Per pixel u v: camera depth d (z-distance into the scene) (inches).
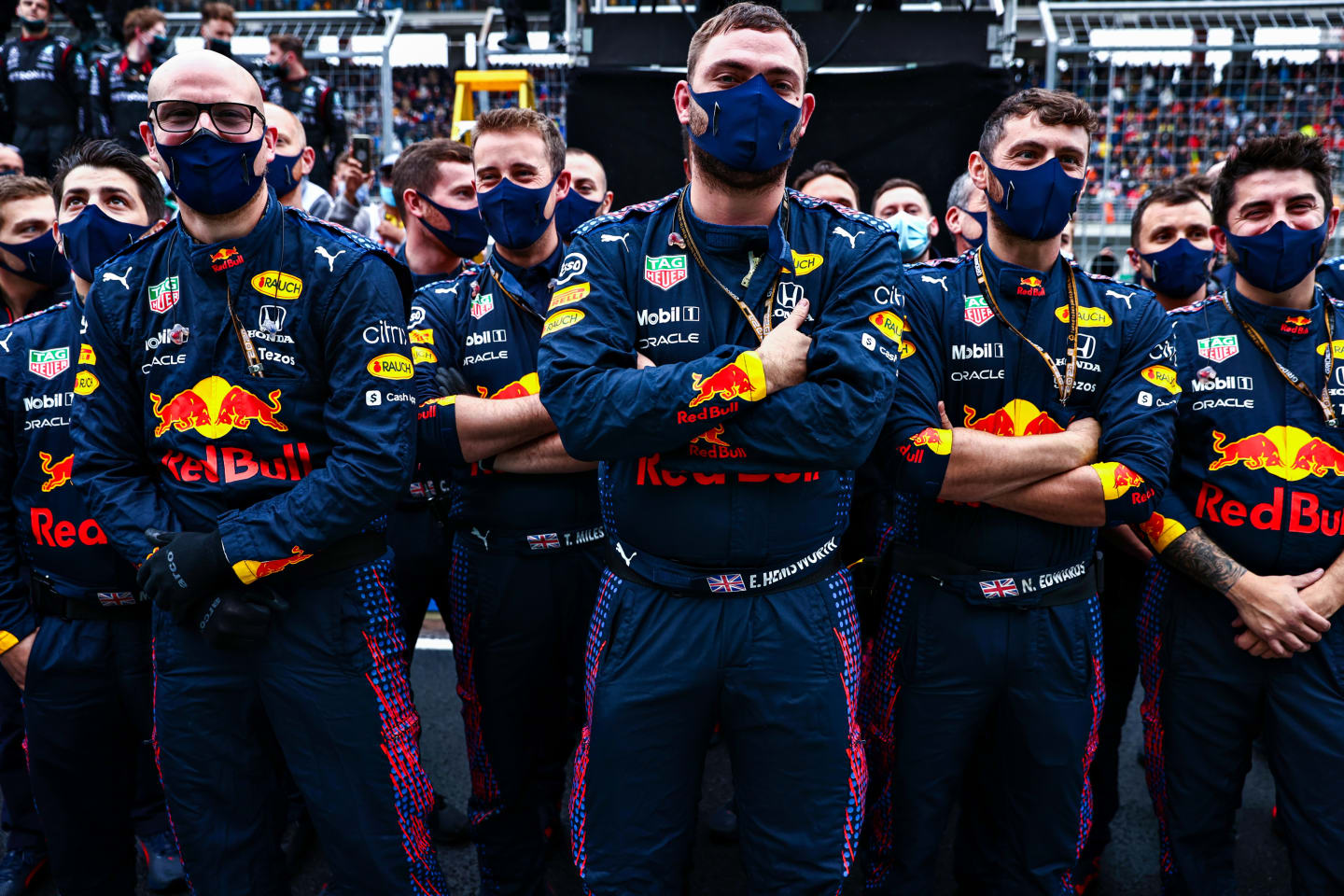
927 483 79.5
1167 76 228.2
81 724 89.0
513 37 242.7
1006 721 84.5
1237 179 88.0
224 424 76.4
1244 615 86.1
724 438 69.9
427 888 81.9
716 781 132.1
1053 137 80.0
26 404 88.2
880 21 196.7
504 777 96.9
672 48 201.9
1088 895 106.6
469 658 97.3
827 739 73.7
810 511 74.0
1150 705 95.7
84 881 93.2
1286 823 89.0
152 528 76.2
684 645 72.6
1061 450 79.8
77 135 243.4
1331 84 221.1
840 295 73.4
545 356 73.3
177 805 78.4
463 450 90.2
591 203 127.0
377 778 79.1
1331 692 86.3
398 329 78.5
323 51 238.7
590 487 94.3
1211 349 90.9
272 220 76.5
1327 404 87.5
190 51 72.7
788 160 71.8
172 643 77.3
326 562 77.7
